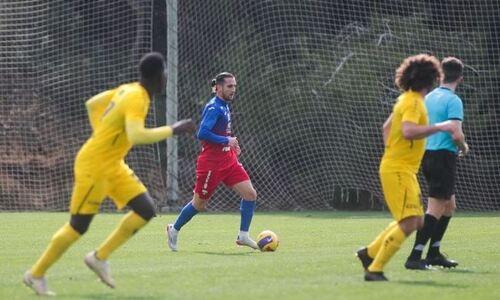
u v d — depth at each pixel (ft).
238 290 82.38
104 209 231.50
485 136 257.14
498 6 260.42
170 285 86.22
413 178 87.40
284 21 266.98
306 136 259.80
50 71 263.29
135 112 79.05
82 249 126.72
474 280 92.02
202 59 271.28
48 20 263.29
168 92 233.96
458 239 149.89
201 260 112.06
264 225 183.93
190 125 80.48
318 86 260.21
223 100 129.59
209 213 230.07
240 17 270.87
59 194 255.91
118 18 268.82
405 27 261.03
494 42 260.83
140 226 83.05
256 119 263.49
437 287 85.61
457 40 259.60
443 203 102.63
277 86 263.08
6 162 256.93
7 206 250.57
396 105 87.56
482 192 255.29
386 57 258.98
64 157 259.19
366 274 89.45
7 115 261.44
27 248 131.23
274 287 84.48
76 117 264.72
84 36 267.39
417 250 102.22
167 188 237.45
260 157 261.24
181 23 270.67
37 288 79.82
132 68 269.85
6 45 258.57
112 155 80.59
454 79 103.81
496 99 258.98
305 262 108.88
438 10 263.29
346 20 267.59
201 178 127.13
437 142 102.68
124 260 112.06
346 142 257.14
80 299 77.41
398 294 80.18
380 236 89.81
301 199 259.60
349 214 229.04
